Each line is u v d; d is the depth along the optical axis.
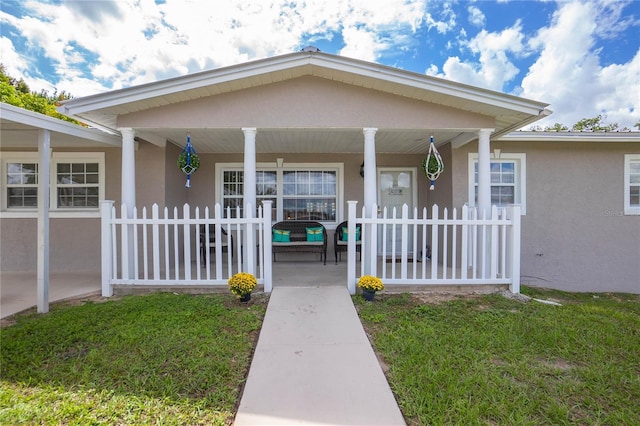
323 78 5.38
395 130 5.76
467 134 6.22
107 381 2.69
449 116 5.48
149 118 5.32
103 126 5.87
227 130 5.74
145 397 2.48
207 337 3.49
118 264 6.07
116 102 4.97
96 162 7.00
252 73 4.97
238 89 5.35
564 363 3.11
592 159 7.39
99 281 6.01
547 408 2.41
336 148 7.77
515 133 6.96
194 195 8.18
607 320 4.20
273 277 6.04
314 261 8.02
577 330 3.82
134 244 5.11
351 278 5.09
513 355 3.20
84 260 6.99
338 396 2.59
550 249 7.38
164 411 2.34
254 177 5.40
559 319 4.16
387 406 2.47
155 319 3.94
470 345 3.37
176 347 3.25
